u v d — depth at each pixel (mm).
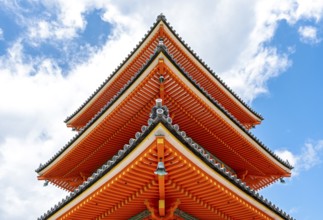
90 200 10547
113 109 14328
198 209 11414
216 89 19344
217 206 11367
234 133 15820
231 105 20500
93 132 15523
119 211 11320
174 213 10898
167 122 8227
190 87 13477
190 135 15680
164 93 13406
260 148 17312
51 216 11500
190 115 14523
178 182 9797
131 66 18109
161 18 16656
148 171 9344
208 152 16953
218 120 14961
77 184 19391
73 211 11172
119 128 15258
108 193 10242
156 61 12422
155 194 10141
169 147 8531
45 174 18734
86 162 17766
